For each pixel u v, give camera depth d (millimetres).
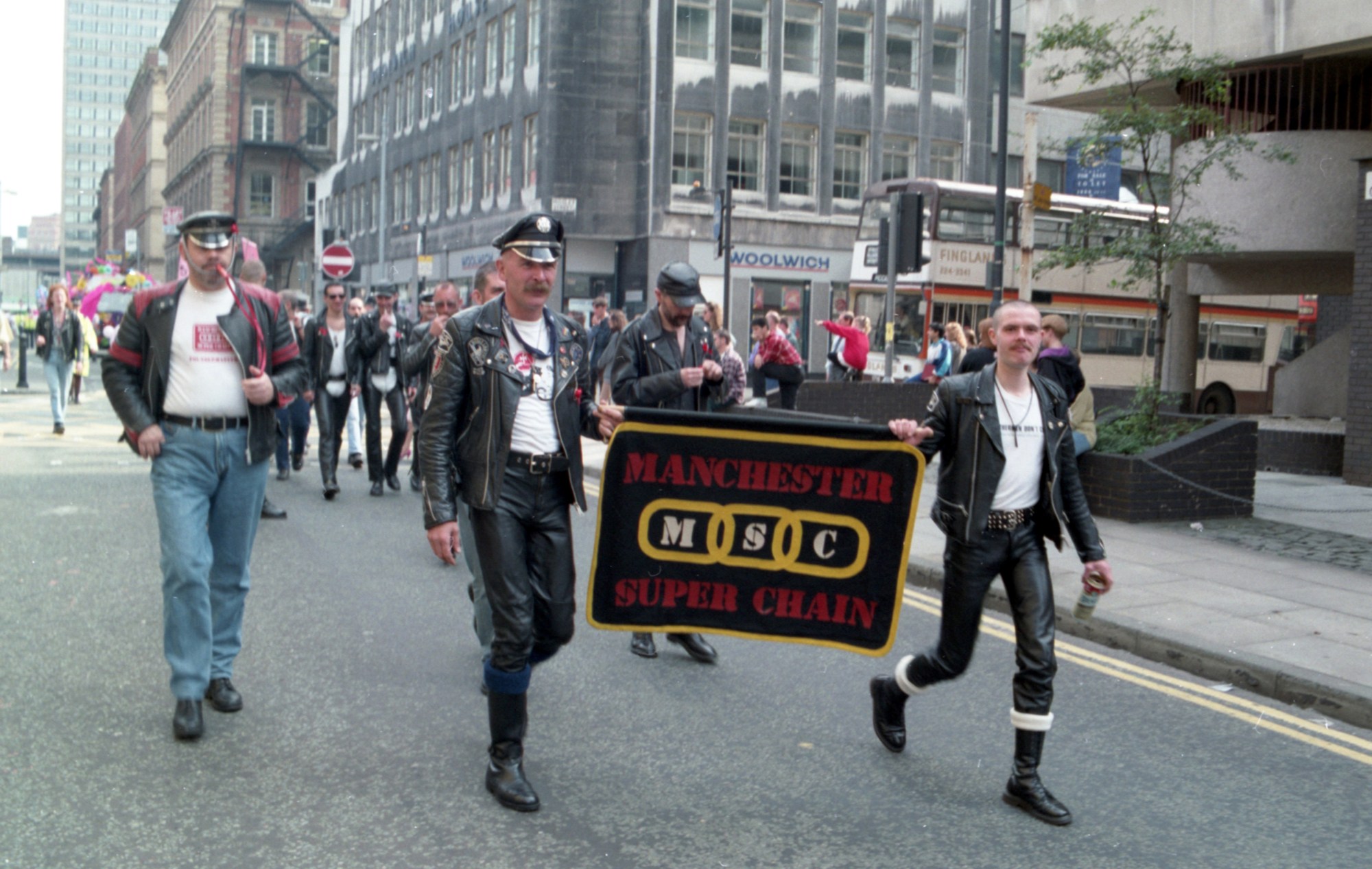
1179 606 7301
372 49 54000
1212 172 14719
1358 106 14484
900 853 3920
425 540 9281
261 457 5004
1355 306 13281
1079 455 10820
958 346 19781
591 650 6363
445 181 44938
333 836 3879
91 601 6926
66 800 4102
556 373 4230
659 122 35406
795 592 4723
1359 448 13312
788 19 37031
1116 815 4340
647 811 4184
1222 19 13914
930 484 12461
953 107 39688
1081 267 25750
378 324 11391
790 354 16625
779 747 4910
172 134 97625
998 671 6191
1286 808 4465
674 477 4656
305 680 5605
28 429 16969
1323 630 6766
